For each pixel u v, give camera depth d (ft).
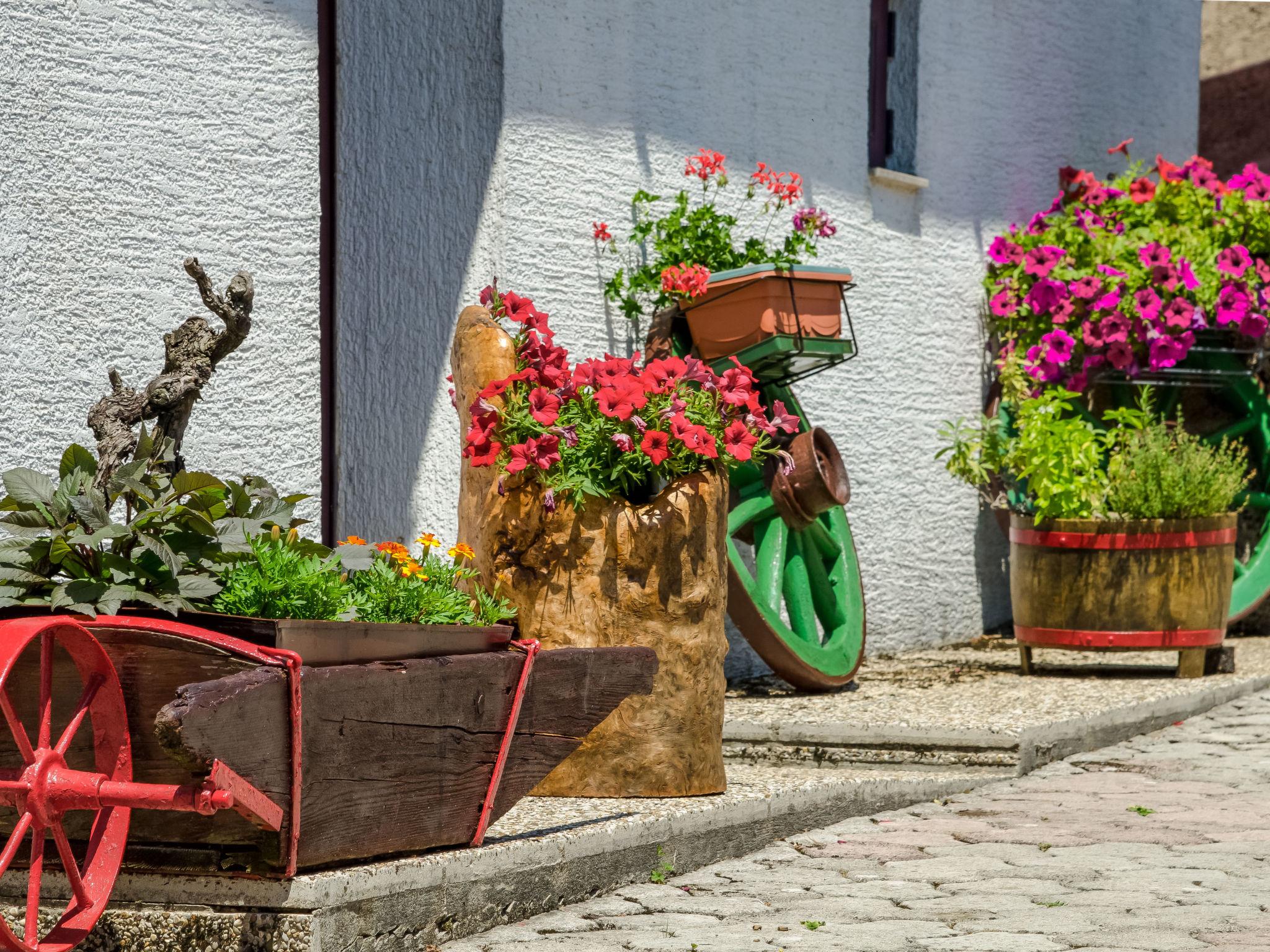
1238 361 34.86
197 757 10.88
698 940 13.56
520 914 14.40
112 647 11.84
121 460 13.28
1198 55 41.88
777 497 24.72
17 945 11.25
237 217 19.13
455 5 23.59
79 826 12.41
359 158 23.91
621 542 17.34
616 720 17.48
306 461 19.97
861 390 30.81
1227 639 35.12
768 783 18.94
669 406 17.25
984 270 34.68
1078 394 28.45
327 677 12.33
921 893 15.19
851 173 30.68
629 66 25.70
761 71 28.48
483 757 14.47
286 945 12.06
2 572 12.24
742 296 24.32
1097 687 26.35
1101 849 16.89
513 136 23.49
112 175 17.83
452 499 23.53
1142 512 27.02
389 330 23.81
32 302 17.04
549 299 24.25
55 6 17.25
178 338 13.66
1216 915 14.03
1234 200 35.27
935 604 32.96
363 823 12.91
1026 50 35.81
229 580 12.85
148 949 12.34
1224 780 20.71
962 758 21.61
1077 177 36.19
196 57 18.66
